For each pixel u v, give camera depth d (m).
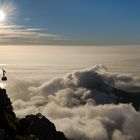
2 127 49.09
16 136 49.66
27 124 62.94
